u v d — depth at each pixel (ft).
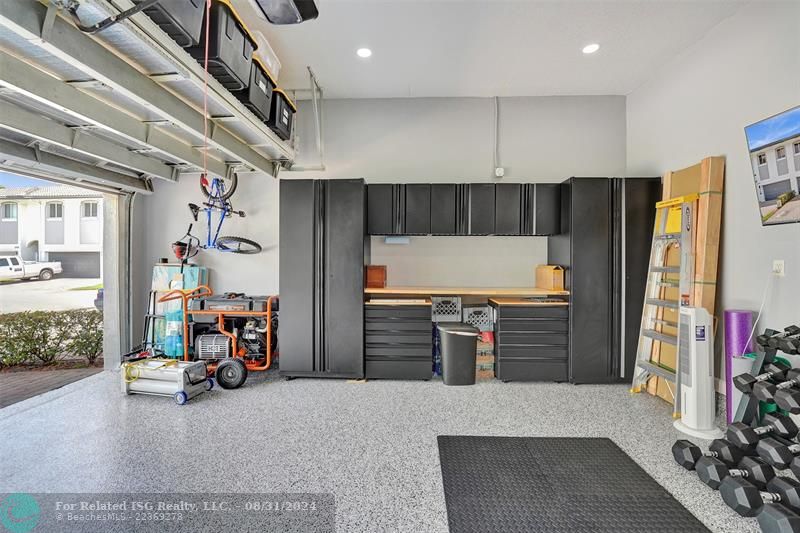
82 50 6.51
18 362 16.48
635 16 10.90
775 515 5.65
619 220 13.64
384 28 11.48
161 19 7.14
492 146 16.29
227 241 16.57
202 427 9.99
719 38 11.28
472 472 7.97
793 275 9.18
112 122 9.37
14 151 10.36
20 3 5.45
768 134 9.68
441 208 14.64
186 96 9.43
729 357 10.14
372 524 6.38
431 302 14.17
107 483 7.45
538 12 10.72
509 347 13.87
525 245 16.15
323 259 14.16
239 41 9.47
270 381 13.93
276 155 14.92
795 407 7.28
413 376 14.05
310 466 8.14
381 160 16.48
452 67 13.76
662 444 9.23
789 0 9.22
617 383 13.80
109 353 15.60
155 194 17.01
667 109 13.62
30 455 8.50
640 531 6.25
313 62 13.47
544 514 6.66
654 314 12.89
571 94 16.02
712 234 11.12
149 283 17.02
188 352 14.90
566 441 9.37
